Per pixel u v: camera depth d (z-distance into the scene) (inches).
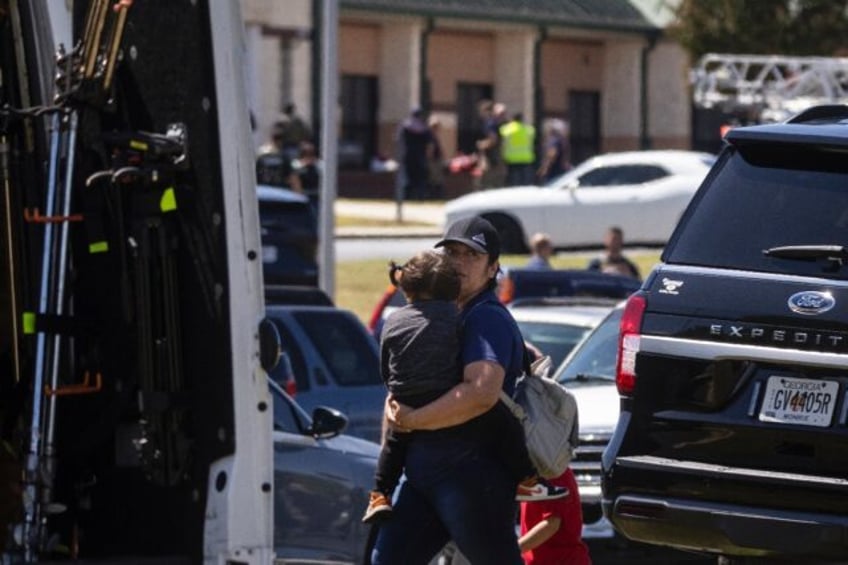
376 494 797.2
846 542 844.0
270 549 620.4
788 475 855.1
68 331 657.0
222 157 617.0
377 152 5310.0
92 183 650.2
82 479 679.1
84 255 671.8
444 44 5438.0
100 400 665.0
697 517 869.2
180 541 639.8
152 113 650.2
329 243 2018.9
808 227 875.4
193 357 634.2
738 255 884.0
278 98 4854.8
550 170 4552.2
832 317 850.8
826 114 956.0
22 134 701.3
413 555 793.6
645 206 3368.6
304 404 1482.5
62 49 688.4
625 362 893.8
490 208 3422.7
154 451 632.4
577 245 3405.5
